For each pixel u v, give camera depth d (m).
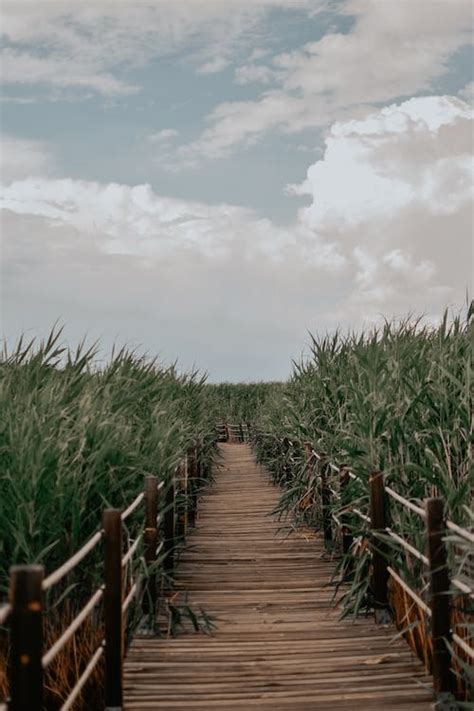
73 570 5.33
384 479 6.17
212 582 7.67
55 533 5.22
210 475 15.17
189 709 4.62
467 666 4.20
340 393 8.77
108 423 5.80
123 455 6.06
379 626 6.15
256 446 18.98
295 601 6.97
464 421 5.83
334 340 9.89
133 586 5.40
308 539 9.62
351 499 7.12
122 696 4.57
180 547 8.70
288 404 11.52
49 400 5.99
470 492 5.53
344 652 5.57
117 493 6.10
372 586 6.34
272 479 15.12
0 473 5.39
